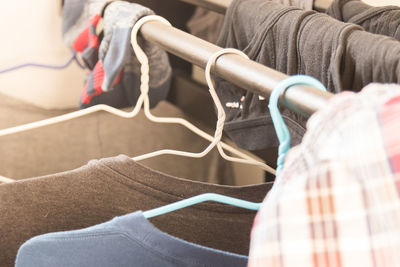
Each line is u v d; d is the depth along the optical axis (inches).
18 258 22.2
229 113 30.4
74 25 40.9
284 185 14.3
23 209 24.3
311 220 13.9
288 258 13.9
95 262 21.8
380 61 22.0
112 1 31.0
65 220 24.9
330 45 24.1
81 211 25.0
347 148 13.7
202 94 50.3
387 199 13.4
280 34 26.9
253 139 29.6
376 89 14.3
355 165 13.6
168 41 24.8
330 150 13.8
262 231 14.2
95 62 34.0
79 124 68.1
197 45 23.0
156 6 47.6
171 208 21.8
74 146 67.7
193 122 64.4
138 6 28.6
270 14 27.7
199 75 53.0
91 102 38.2
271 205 14.2
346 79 24.0
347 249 13.7
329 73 24.2
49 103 67.8
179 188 25.1
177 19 48.6
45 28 64.9
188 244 21.5
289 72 26.5
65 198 24.6
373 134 13.5
